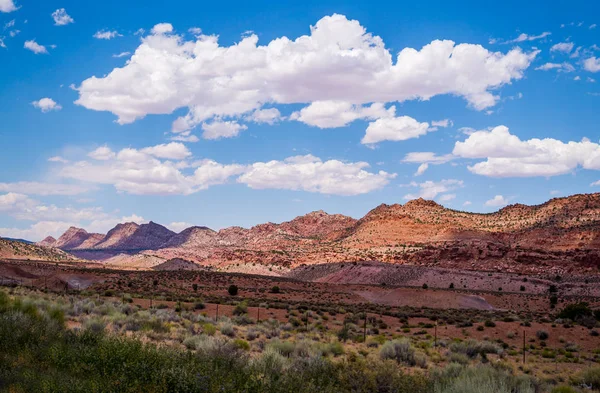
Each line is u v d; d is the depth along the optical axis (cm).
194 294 9850
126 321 3148
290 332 4350
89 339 1792
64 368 1382
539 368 3297
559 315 7644
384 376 1697
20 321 1811
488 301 12494
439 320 6938
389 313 7631
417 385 1672
